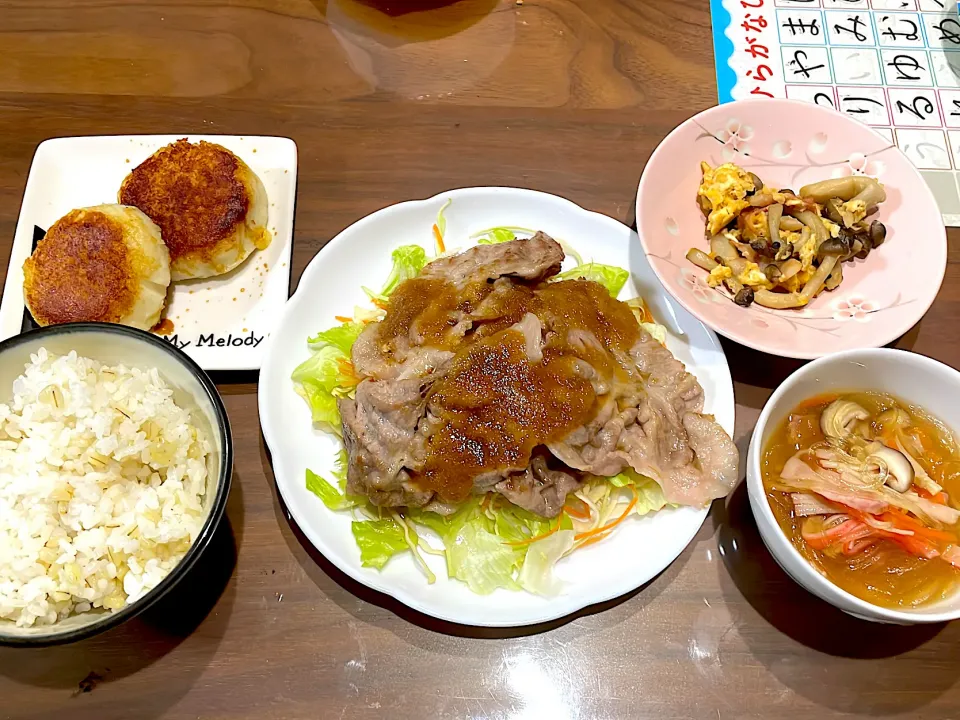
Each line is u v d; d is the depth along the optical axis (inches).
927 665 13.3
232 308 15.6
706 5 19.3
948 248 16.8
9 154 17.3
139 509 12.2
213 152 15.9
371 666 13.1
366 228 15.7
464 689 13.0
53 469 12.1
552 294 14.4
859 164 16.5
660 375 14.2
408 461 12.9
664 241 15.6
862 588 12.4
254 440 14.7
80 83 18.1
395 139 17.6
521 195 16.1
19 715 12.6
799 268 15.4
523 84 18.4
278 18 19.0
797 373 12.8
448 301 14.3
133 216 15.1
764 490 12.5
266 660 13.1
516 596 13.2
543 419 12.9
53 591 11.4
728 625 13.5
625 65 18.7
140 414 12.5
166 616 13.3
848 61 18.8
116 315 14.6
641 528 13.9
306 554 13.9
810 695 13.1
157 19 18.9
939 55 18.9
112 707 12.7
